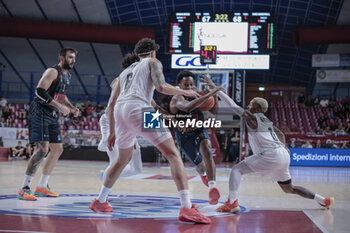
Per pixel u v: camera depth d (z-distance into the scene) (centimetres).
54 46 1981
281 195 461
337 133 1473
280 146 347
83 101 2183
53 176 693
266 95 2117
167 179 666
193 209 265
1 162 1187
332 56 1842
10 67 2111
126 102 279
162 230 235
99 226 243
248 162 340
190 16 1684
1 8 1773
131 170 391
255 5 1711
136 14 1789
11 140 1516
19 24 1727
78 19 1841
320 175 874
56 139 410
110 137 301
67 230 229
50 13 1812
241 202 390
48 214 288
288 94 2080
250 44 1658
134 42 1803
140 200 388
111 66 2103
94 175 742
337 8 1644
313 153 1332
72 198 392
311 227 257
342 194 496
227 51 1669
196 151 390
